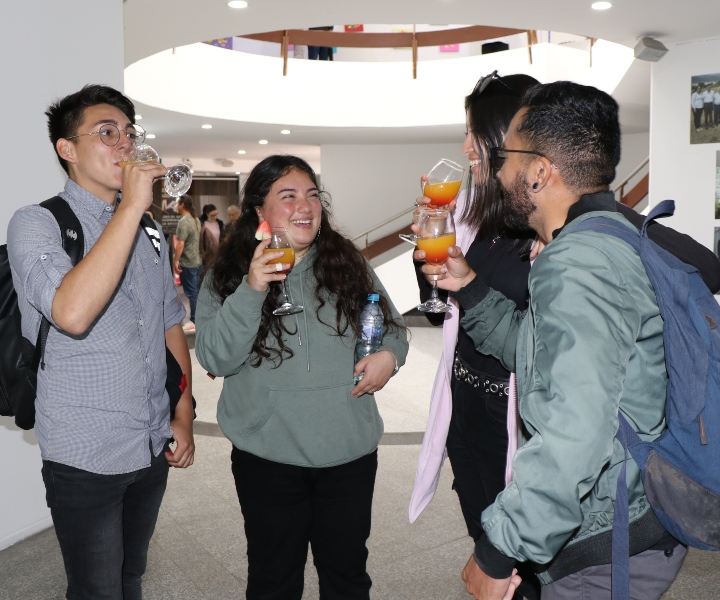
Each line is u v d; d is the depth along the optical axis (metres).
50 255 1.48
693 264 1.49
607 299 1.07
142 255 1.71
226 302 1.74
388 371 1.84
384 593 2.50
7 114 2.79
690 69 6.09
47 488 1.61
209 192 16.31
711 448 1.12
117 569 1.66
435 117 9.98
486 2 5.07
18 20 2.80
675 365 1.10
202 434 4.38
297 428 1.79
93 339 1.56
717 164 6.05
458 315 2.04
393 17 5.45
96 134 1.59
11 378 1.63
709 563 2.70
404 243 12.02
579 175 1.23
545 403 1.05
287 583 1.91
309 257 1.91
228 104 9.55
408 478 3.62
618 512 1.15
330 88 10.02
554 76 9.14
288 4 5.04
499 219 1.91
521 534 1.07
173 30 5.67
